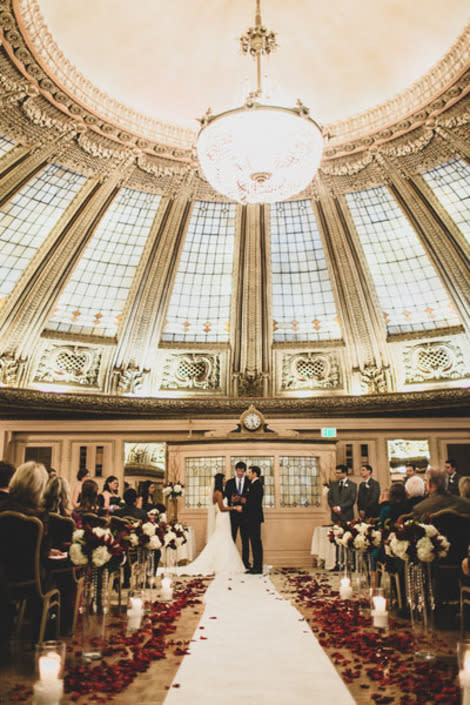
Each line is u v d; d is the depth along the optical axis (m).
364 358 17.11
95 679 3.84
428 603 4.45
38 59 11.48
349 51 12.71
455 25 11.53
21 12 10.37
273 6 11.88
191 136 14.53
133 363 17.05
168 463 12.40
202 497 12.06
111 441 16.31
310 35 12.48
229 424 16.58
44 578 4.68
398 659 4.31
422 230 15.30
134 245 16.31
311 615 6.20
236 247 16.75
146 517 8.11
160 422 16.52
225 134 8.82
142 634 5.14
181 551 11.16
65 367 16.75
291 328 17.70
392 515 6.65
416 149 14.12
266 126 8.69
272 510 11.74
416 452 17.70
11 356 15.70
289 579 9.21
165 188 15.43
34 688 3.25
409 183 14.83
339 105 14.19
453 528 5.29
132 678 3.86
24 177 13.66
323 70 13.31
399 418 16.42
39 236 15.16
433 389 16.17
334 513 10.78
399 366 17.08
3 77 11.60
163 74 13.20
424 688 3.59
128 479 21.36
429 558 4.37
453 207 15.02
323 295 17.25
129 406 16.38
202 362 17.69
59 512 5.48
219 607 6.70
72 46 12.06
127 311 16.62
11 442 16.16
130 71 12.98
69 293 16.34
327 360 17.53
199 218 16.41
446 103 12.80
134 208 15.75
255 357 17.44
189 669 4.14
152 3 11.46
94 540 4.40
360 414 16.50
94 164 14.38
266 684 3.79
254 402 16.62
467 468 17.69
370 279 16.61
